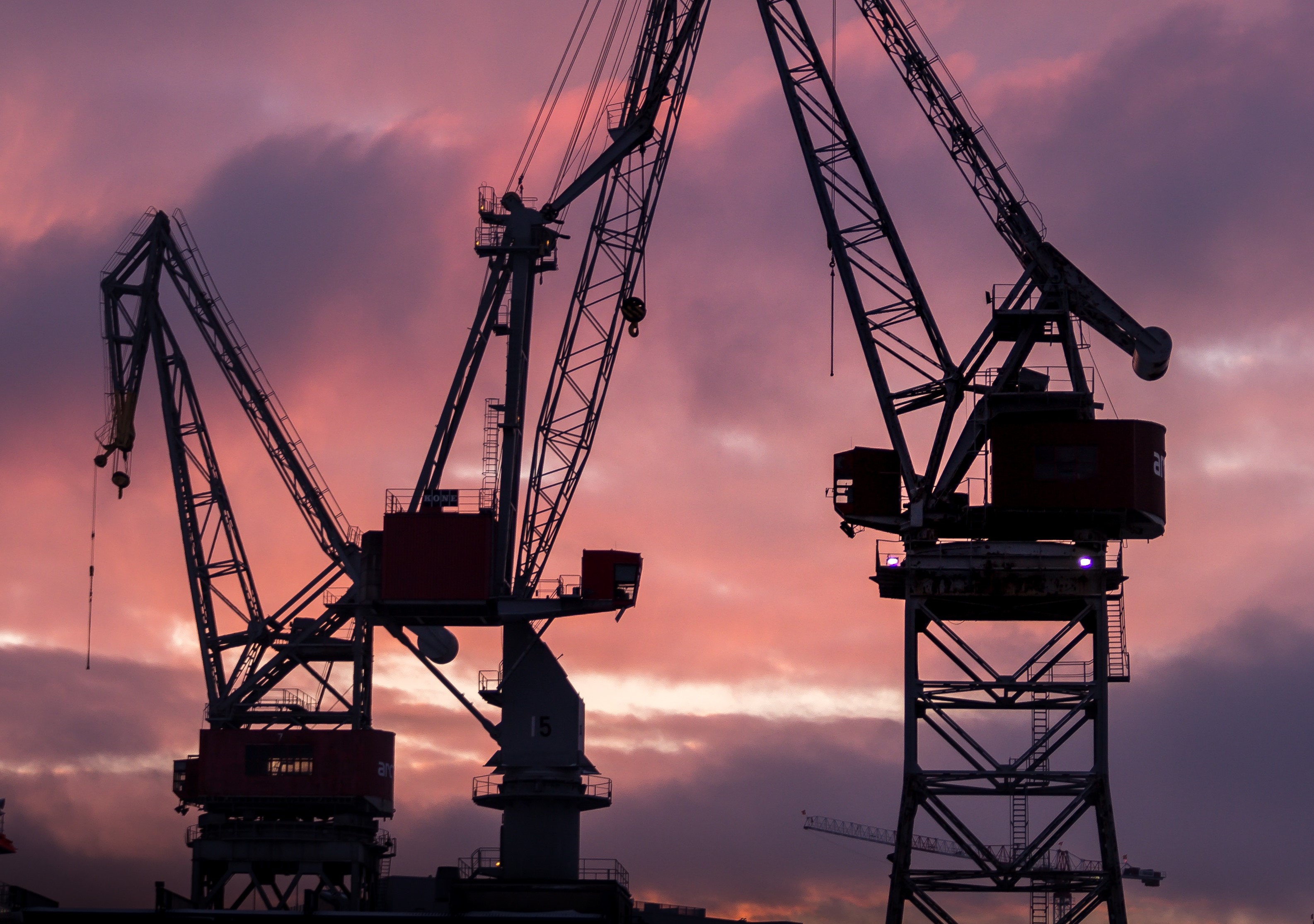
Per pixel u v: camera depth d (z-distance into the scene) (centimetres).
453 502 11562
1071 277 10025
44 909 9944
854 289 10219
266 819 11700
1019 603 9725
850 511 10019
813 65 10444
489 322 11781
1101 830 9338
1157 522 9531
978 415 9806
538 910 10262
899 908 9406
